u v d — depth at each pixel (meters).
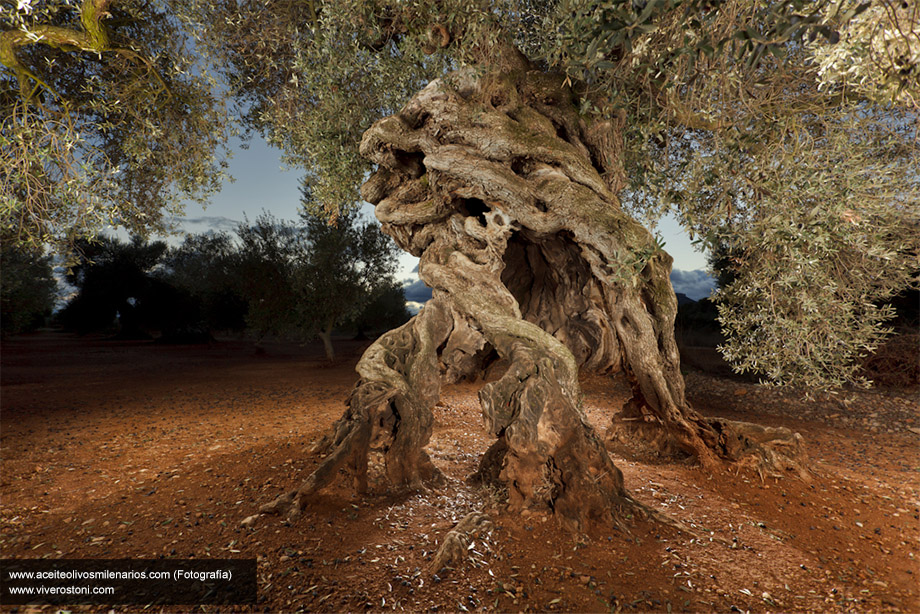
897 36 2.41
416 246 6.15
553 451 4.23
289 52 6.91
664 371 5.62
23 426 8.59
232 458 6.22
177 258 32.88
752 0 2.94
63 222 5.86
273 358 22.92
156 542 4.02
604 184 5.35
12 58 5.21
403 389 5.05
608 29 2.77
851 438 7.84
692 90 4.26
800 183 3.92
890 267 4.57
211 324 27.33
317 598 3.19
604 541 3.87
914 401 9.72
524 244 6.48
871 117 4.21
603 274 5.02
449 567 3.48
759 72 4.27
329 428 7.98
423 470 5.21
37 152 5.04
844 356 4.55
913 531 4.31
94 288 30.80
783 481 5.35
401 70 5.36
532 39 5.21
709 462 5.64
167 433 7.99
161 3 6.02
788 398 10.20
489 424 4.39
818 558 3.76
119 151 7.36
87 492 5.24
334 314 19.02
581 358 6.27
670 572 3.49
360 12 4.87
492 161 5.16
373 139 5.54
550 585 3.29
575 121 5.52
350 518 4.30
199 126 7.04
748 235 4.21
